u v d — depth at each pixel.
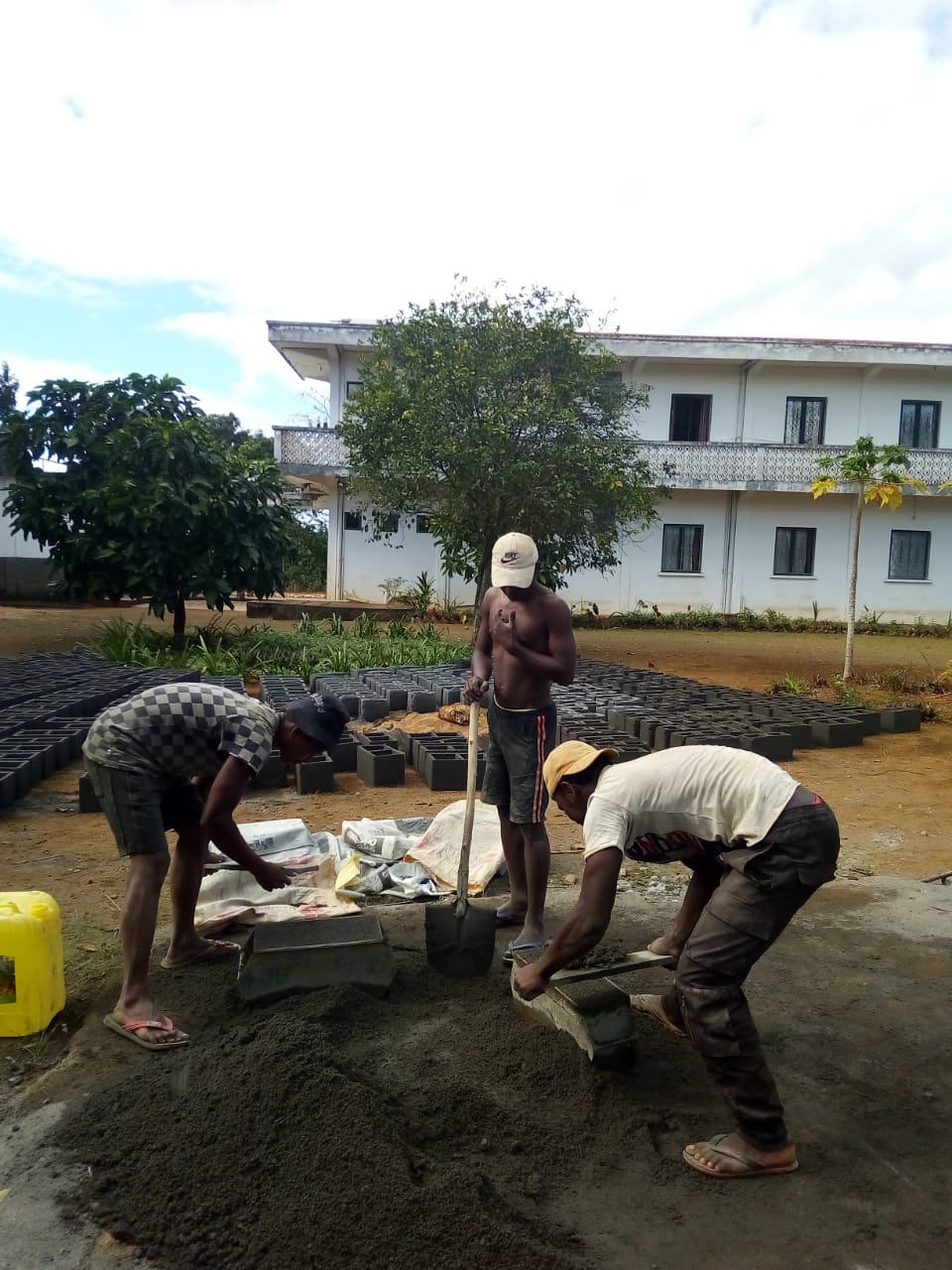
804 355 23.25
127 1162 2.57
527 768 3.97
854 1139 2.83
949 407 24.75
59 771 7.43
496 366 13.34
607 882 2.65
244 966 3.50
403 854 5.13
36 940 3.30
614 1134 2.79
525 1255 2.24
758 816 2.61
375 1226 2.29
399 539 24.05
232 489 13.67
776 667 16.27
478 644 4.29
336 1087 2.70
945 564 25.23
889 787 7.46
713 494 24.81
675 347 23.22
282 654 13.45
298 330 22.03
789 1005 3.68
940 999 3.75
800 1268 2.30
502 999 3.58
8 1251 2.29
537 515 13.79
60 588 13.84
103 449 13.16
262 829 5.21
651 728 8.51
